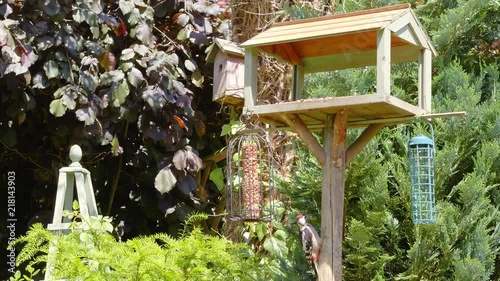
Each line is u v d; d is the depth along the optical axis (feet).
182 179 17.20
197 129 17.93
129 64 16.56
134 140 18.06
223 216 18.39
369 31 11.27
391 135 14.84
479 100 14.85
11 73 15.67
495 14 15.76
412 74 15.47
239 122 16.24
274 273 13.80
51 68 15.83
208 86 18.93
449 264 13.76
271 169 13.55
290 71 16.25
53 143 17.24
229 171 13.28
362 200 14.11
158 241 18.45
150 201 17.83
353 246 13.80
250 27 16.55
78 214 12.91
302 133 11.62
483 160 14.02
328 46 12.87
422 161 12.48
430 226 13.69
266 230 15.40
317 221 14.49
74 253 10.94
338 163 11.57
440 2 16.05
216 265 11.28
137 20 17.08
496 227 13.92
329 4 16.43
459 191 14.25
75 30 16.52
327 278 11.39
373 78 15.26
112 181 18.33
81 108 15.93
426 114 11.82
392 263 14.23
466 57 15.69
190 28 17.79
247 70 12.20
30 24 15.71
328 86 14.83
